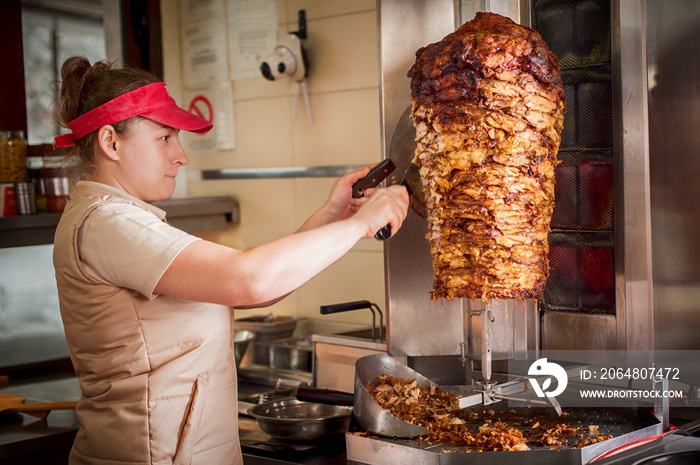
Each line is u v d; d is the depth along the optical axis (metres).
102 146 1.38
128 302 1.35
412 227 1.87
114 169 1.42
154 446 1.37
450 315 1.87
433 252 1.47
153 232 1.31
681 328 1.88
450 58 1.38
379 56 1.84
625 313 1.66
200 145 3.54
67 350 3.27
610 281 1.71
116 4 3.40
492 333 1.80
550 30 1.76
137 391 1.37
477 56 1.36
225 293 1.25
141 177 1.42
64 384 2.75
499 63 1.35
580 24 1.71
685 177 1.85
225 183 3.44
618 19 1.60
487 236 1.38
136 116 1.39
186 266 1.26
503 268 1.39
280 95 3.18
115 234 1.31
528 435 1.50
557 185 1.77
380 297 2.90
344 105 2.96
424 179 1.47
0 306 3.04
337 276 3.04
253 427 2.03
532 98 1.37
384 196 1.43
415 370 1.91
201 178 3.54
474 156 1.38
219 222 3.33
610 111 1.68
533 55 1.37
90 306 1.36
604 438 1.45
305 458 1.73
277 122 3.21
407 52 1.83
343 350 2.09
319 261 1.29
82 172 1.47
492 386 1.52
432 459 1.37
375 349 1.99
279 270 1.25
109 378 1.40
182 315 1.40
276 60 3.01
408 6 1.83
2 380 2.80
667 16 1.82
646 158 1.64
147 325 1.37
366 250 2.93
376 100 2.85
